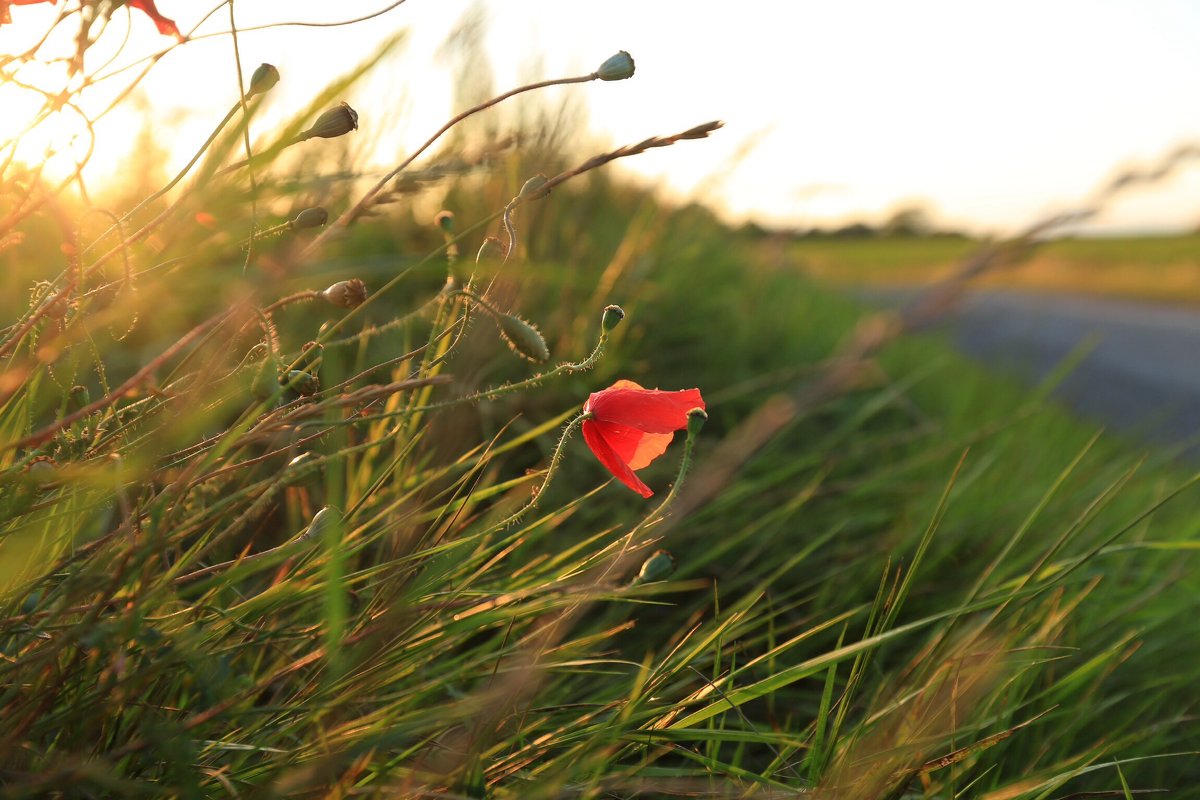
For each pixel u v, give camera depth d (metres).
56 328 0.47
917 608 0.83
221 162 0.42
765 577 0.86
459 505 0.58
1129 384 3.34
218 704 0.44
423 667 0.56
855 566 0.86
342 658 0.47
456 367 0.68
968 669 0.58
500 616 0.51
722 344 1.42
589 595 0.49
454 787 0.46
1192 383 3.49
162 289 0.45
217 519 0.47
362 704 0.48
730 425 1.15
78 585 0.43
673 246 1.60
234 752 0.48
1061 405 2.14
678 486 0.50
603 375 1.09
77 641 0.41
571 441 0.99
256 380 0.41
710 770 0.52
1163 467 1.41
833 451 1.18
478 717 0.45
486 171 0.47
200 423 0.43
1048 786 0.55
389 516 0.59
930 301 0.29
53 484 0.43
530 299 1.10
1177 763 0.72
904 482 1.12
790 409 0.30
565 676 0.63
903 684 0.62
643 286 1.28
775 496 0.96
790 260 2.61
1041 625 0.69
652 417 0.50
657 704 0.59
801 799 0.50
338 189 0.59
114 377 0.89
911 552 0.90
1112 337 4.67
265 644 0.51
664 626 0.75
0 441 0.52
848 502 1.03
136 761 0.46
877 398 1.28
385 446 0.69
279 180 0.50
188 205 0.44
